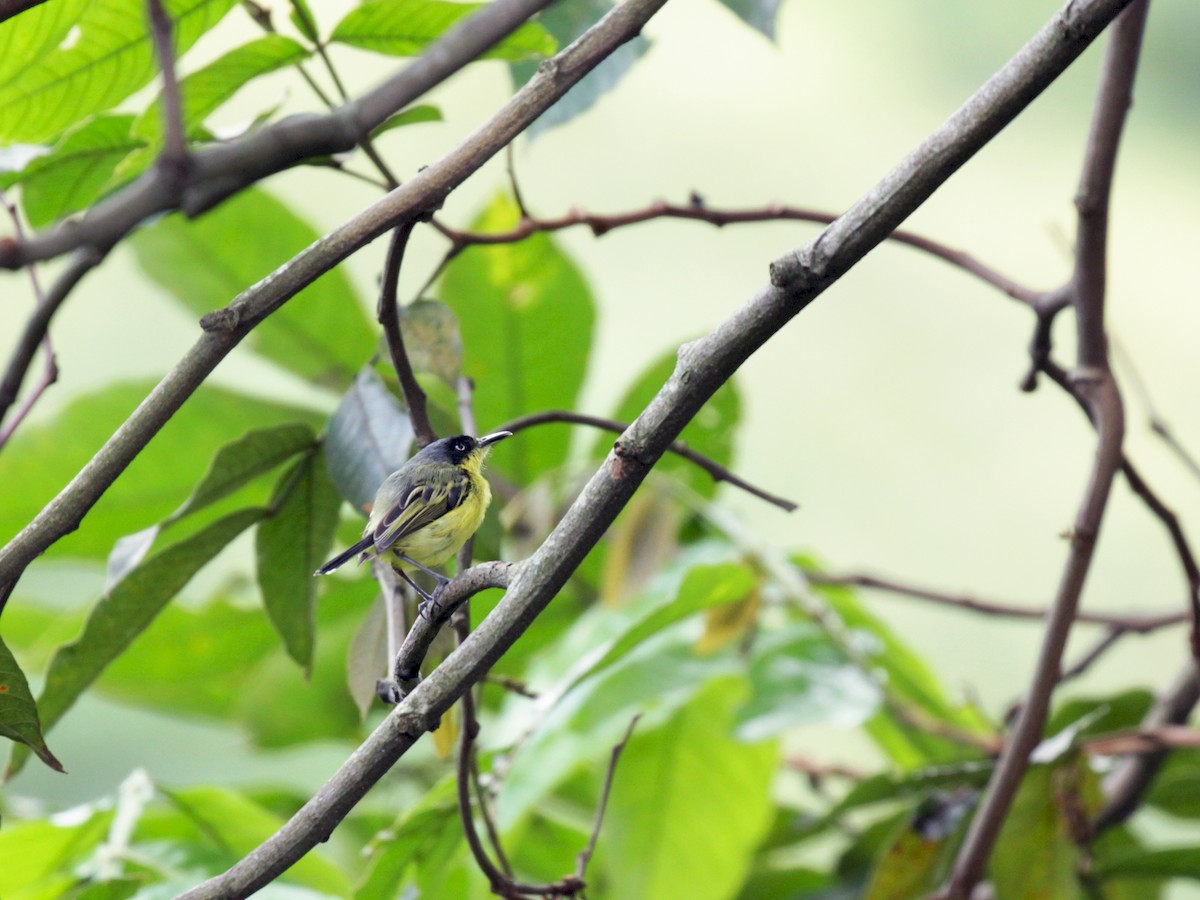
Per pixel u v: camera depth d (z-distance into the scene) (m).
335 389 8.38
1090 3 3.80
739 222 6.53
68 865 6.73
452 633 5.76
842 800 7.99
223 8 5.49
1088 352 6.67
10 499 7.83
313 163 5.39
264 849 4.37
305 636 6.34
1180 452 7.63
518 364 8.87
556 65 4.49
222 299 8.26
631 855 8.53
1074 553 6.33
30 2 4.29
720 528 8.05
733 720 8.09
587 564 9.04
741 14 5.83
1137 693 8.23
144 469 7.92
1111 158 6.26
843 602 8.78
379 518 5.99
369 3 5.50
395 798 8.83
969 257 6.88
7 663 4.55
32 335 4.51
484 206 8.40
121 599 5.99
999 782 6.32
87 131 6.02
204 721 8.91
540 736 7.37
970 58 14.72
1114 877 7.86
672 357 8.73
